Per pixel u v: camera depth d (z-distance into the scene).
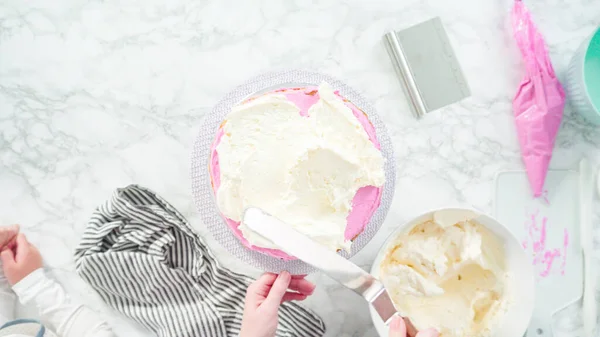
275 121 0.60
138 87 0.78
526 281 0.67
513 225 0.77
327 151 0.59
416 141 0.78
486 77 0.78
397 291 0.69
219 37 0.78
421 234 0.70
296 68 0.78
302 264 0.69
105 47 0.78
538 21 0.78
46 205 0.79
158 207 0.75
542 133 0.74
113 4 0.78
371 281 0.59
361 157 0.60
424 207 0.77
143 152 0.78
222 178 0.59
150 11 0.78
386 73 0.78
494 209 0.77
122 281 0.75
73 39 0.78
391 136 0.78
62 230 0.79
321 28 0.78
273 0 0.78
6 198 0.79
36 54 0.79
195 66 0.78
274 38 0.78
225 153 0.60
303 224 0.59
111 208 0.74
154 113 0.78
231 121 0.60
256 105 0.60
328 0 0.78
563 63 0.78
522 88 0.76
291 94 0.63
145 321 0.76
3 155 0.79
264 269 0.69
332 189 0.60
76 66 0.78
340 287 0.77
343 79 0.78
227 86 0.78
